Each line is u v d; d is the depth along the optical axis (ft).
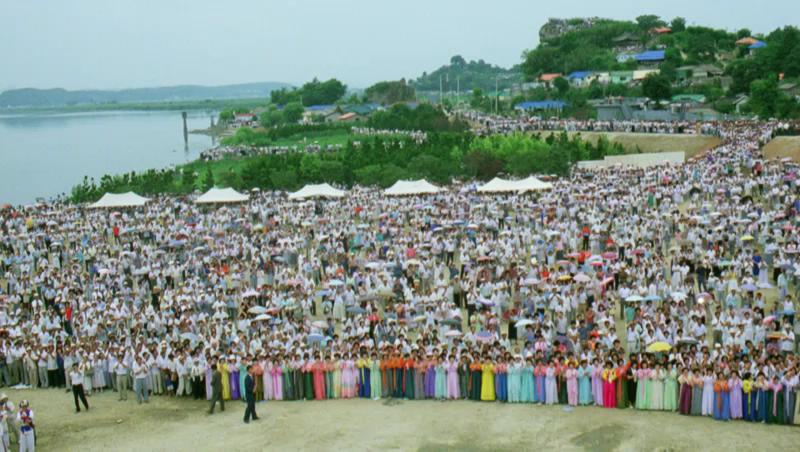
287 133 531.50
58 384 120.26
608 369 100.32
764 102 404.57
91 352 117.70
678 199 210.38
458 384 106.32
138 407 109.29
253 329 123.85
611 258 144.87
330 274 152.05
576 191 224.53
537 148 298.15
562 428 93.86
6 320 138.62
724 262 137.59
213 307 138.21
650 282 133.18
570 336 110.73
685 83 571.28
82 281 157.48
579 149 316.60
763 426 92.07
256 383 110.01
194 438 95.91
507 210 212.84
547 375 102.17
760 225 166.09
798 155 270.26
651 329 110.63
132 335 126.00
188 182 297.74
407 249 164.66
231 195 225.76
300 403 108.37
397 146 328.90
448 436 92.89
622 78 621.31
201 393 112.27
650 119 444.55
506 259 156.35
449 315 125.29
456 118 468.75
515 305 130.52
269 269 159.53
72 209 243.40
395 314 128.88
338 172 293.23
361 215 212.23
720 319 112.78
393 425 97.35
